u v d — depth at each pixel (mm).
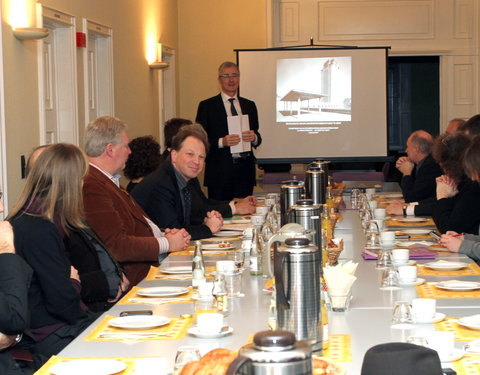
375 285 2850
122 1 7824
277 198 5836
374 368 1343
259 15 10266
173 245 3760
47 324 2750
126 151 3859
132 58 8227
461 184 4426
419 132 6363
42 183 2859
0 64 4867
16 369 2508
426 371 1343
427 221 4828
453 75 10547
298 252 1854
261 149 8789
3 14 4918
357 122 8734
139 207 4078
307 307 1857
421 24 10484
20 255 2727
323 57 8711
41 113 5590
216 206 5383
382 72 8695
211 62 10375
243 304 2545
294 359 1109
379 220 4406
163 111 9773
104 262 3336
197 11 10367
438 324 2225
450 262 3227
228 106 7410
